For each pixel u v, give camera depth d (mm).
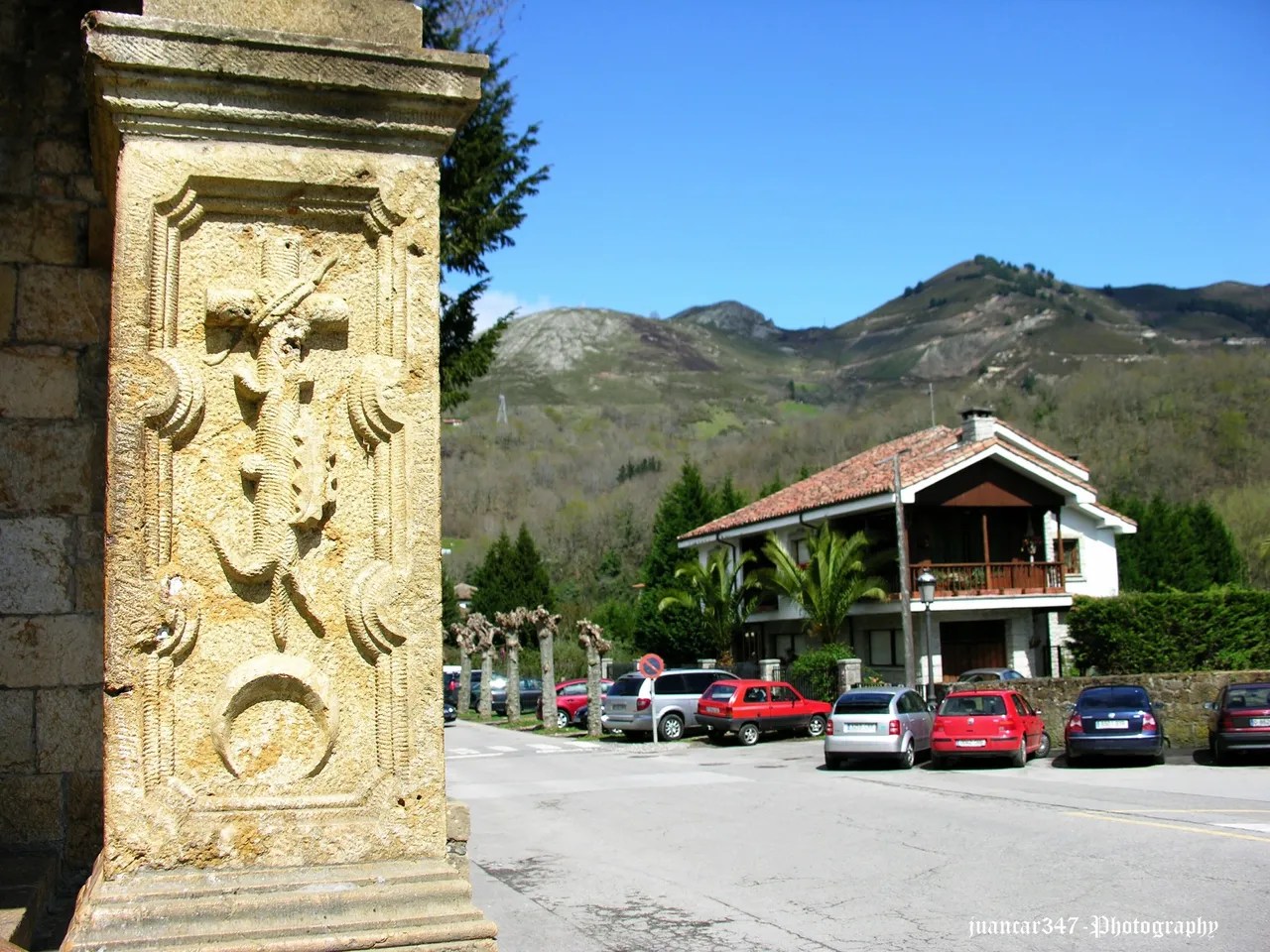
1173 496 66375
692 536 45719
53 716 5977
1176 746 23453
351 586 3953
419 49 4160
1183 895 9000
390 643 3969
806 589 33188
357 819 3865
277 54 3994
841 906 9133
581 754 25969
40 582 6043
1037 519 36812
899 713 21422
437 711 3988
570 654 50062
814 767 21812
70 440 6180
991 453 34156
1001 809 14445
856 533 34406
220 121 3988
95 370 6266
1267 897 8867
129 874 3611
